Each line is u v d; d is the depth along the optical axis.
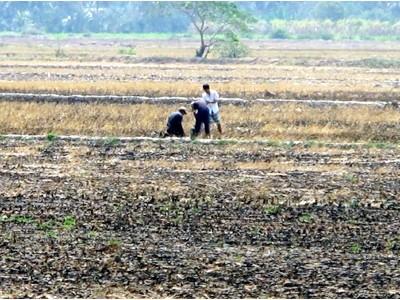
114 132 110.00
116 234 63.22
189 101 137.00
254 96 156.12
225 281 53.81
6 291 51.81
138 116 119.88
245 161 91.81
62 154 94.81
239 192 77.25
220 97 153.00
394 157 96.19
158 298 51.19
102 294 51.62
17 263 56.47
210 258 57.94
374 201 74.75
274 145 101.25
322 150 99.12
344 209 71.62
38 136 104.44
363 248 60.81
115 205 71.81
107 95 152.50
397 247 61.09
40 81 185.00
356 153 97.88
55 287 52.53
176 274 54.88
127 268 55.81
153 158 93.19
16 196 74.56
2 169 86.44
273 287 52.97
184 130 111.31
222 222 66.81
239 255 58.69
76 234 63.06
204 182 81.44
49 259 57.34
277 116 122.00
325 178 84.31
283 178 83.94
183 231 64.19
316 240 62.41
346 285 53.53
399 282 54.16
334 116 122.88
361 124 118.88
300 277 54.72
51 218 67.50
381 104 139.25
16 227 64.81
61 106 127.75
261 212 70.12
